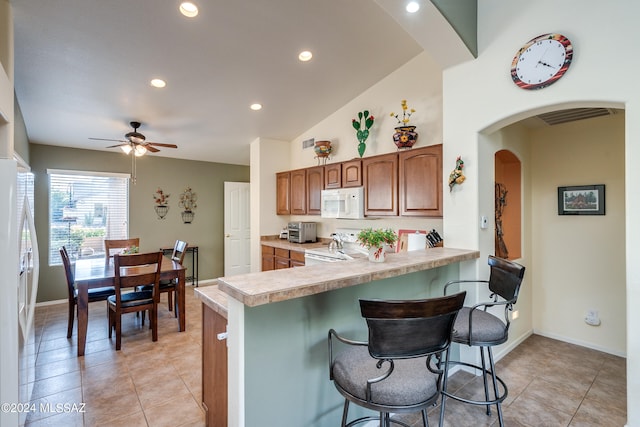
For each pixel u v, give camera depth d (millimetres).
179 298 3693
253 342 1523
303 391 1720
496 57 2545
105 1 2268
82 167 4941
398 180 3418
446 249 2746
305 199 4688
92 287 3127
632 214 1934
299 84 3691
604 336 3119
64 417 2160
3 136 2080
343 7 2582
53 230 4762
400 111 3732
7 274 1656
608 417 2139
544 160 3504
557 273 3426
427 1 2164
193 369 2816
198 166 6074
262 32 2766
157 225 5617
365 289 2031
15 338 1676
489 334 1873
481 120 2633
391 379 1367
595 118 3162
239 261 6402
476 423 2090
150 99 3605
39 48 2633
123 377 2678
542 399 2348
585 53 2113
